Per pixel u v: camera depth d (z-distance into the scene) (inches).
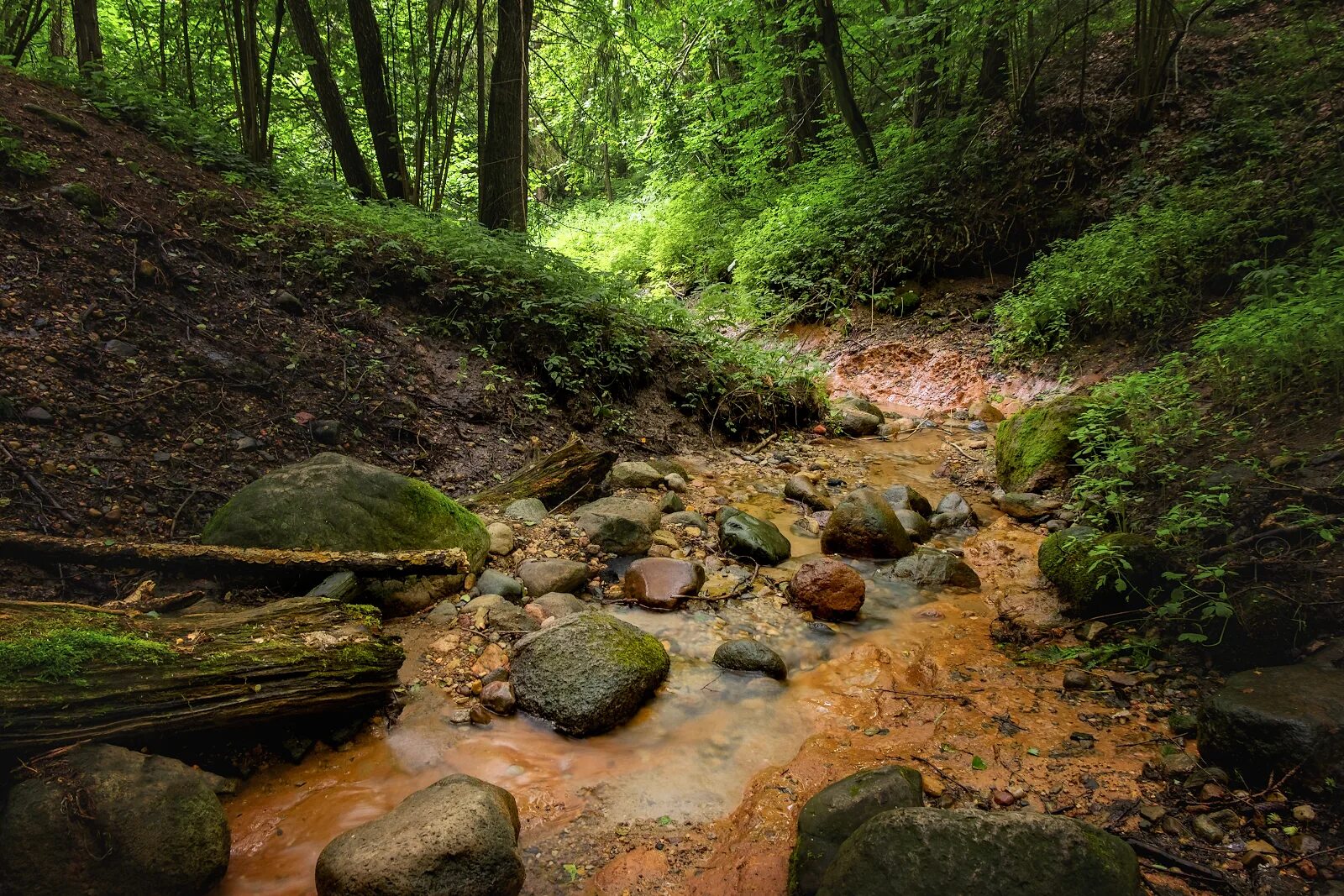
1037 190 397.4
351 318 241.3
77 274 191.3
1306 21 372.8
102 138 246.2
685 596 169.0
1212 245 292.2
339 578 140.8
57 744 90.7
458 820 87.5
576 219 762.2
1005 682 137.5
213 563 134.9
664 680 138.9
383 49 412.2
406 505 160.1
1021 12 390.9
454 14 354.3
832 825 92.8
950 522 220.7
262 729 113.1
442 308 265.1
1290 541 142.0
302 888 91.5
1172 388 214.7
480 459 225.3
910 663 145.7
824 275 456.1
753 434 314.5
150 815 87.7
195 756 107.1
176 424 175.8
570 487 218.4
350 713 120.5
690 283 573.6
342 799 106.3
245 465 176.7
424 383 238.2
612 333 292.8
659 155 690.8
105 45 384.5
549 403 264.5
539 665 129.7
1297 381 188.7
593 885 91.6
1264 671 115.5
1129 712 124.2
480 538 172.6
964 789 106.2
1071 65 439.8
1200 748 110.0
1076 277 323.9
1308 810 95.4
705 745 121.0
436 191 376.8
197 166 271.9
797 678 142.6
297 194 293.1
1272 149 317.4
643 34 624.1
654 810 105.5
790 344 373.4
